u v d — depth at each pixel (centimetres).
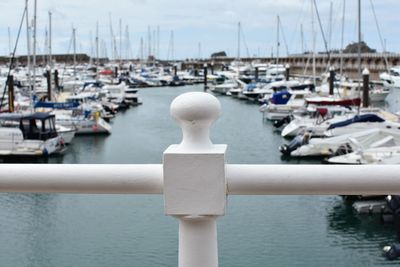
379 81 6109
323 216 1581
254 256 1290
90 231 1484
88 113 3575
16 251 1377
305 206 1644
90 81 6056
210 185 155
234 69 8731
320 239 1429
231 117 4400
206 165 155
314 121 3206
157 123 4147
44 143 2719
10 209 1680
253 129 3706
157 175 162
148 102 5897
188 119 155
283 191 158
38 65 6994
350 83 4978
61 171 164
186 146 159
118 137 3453
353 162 2064
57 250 1373
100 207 1672
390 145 2227
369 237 1467
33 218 1603
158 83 8262
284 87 5347
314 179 158
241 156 2764
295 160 2636
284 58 9531
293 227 1487
